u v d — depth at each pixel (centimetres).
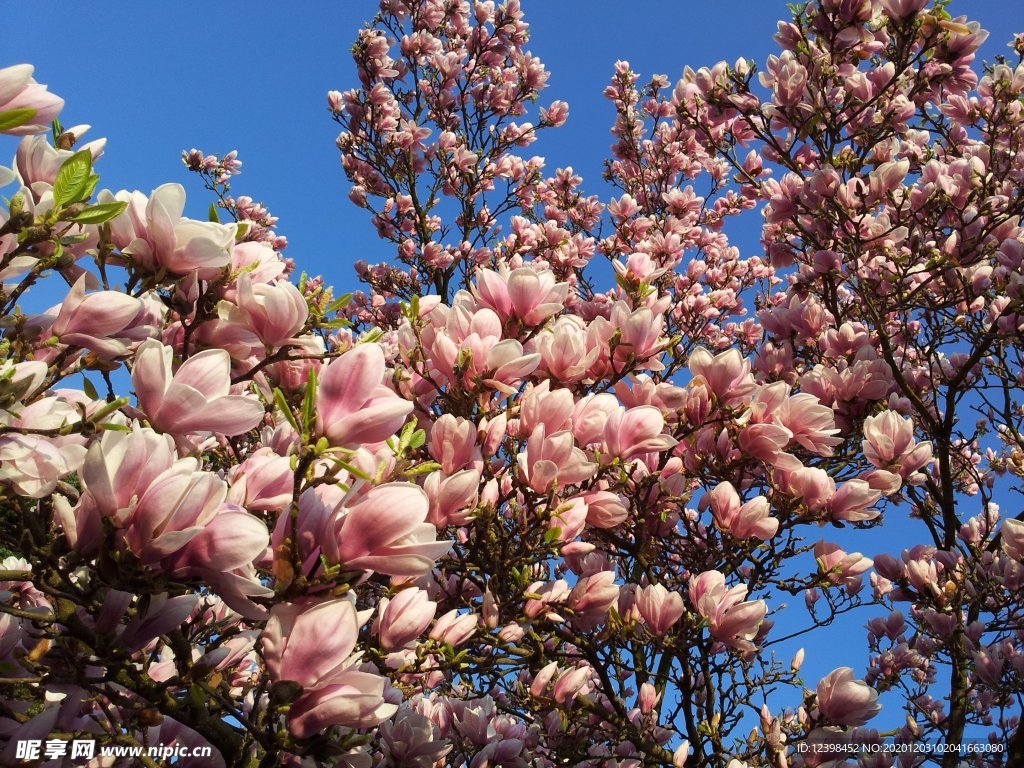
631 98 1067
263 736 139
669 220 905
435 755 240
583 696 351
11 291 172
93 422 143
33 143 167
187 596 154
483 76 1096
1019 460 631
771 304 966
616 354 312
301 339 193
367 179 1050
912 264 518
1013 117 555
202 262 174
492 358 263
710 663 387
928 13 509
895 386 562
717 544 378
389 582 239
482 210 1068
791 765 331
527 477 263
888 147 552
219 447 286
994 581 514
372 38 978
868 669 691
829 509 344
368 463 186
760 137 555
